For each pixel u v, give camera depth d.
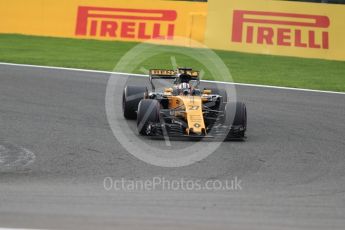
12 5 95.69
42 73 66.00
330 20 85.81
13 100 51.38
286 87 65.31
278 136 42.22
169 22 91.31
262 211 25.69
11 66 69.62
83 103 51.47
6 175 31.16
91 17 93.69
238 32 88.81
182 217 24.34
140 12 92.25
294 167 34.19
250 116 49.06
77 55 79.75
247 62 81.00
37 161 34.00
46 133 40.66
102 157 35.06
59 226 22.34
